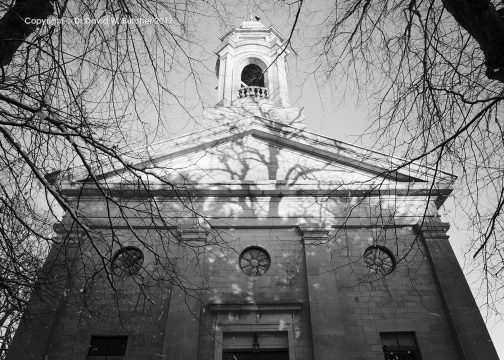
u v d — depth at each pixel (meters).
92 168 6.66
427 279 12.55
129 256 7.57
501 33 4.67
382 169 14.81
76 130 5.25
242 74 23.39
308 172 15.23
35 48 5.27
